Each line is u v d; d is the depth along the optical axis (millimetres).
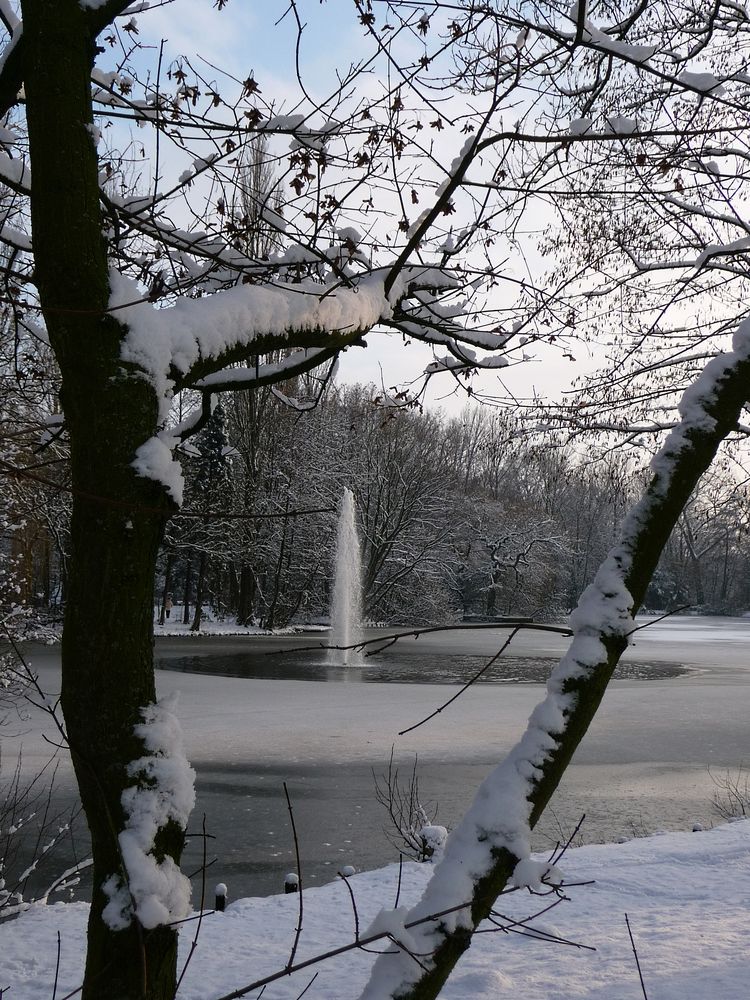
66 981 5590
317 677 27406
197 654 34000
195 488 44938
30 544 12133
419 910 1880
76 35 2465
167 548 45156
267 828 10695
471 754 15336
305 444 49312
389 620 57219
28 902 8055
